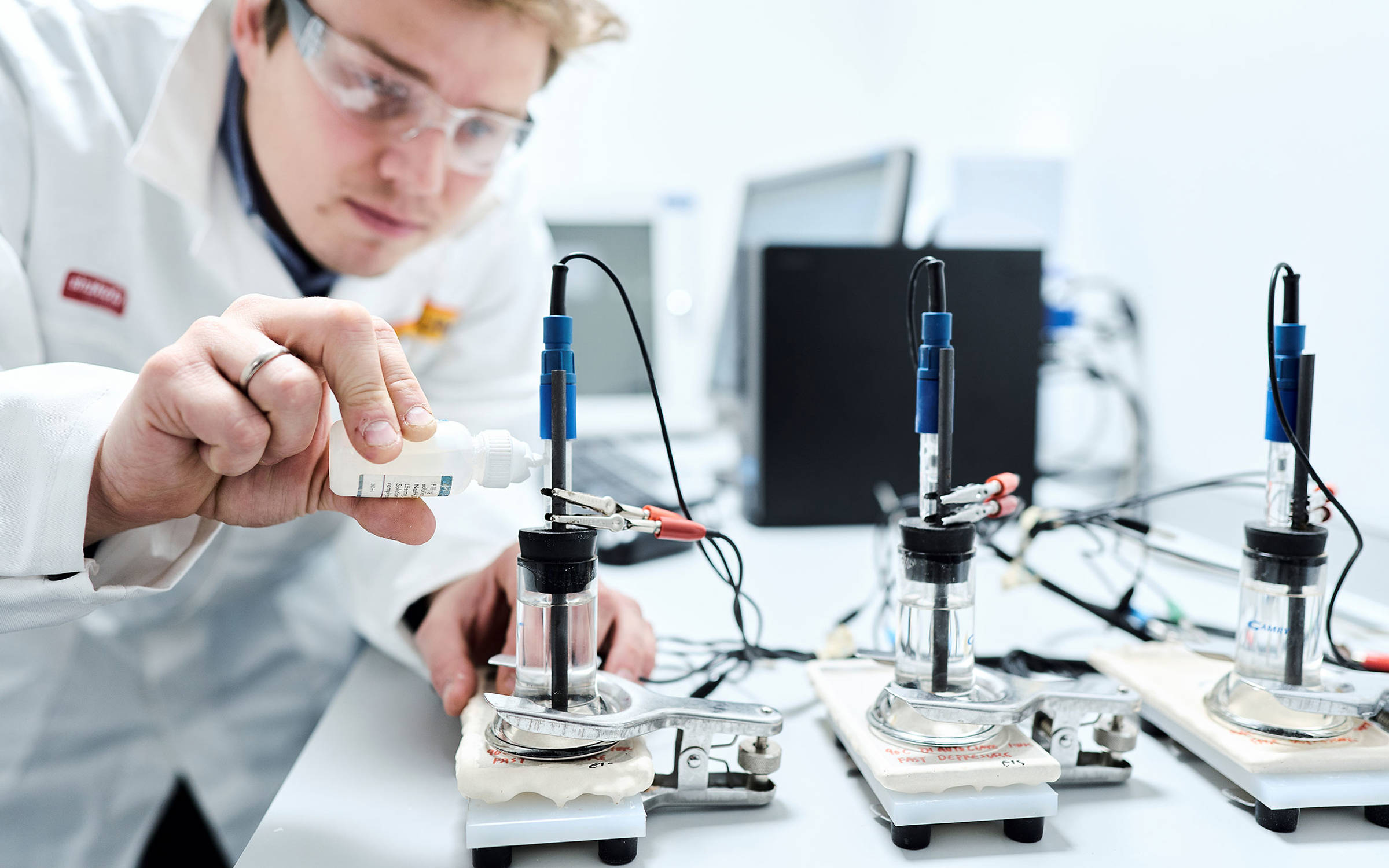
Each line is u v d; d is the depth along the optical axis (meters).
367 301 0.89
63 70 0.80
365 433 0.43
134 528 0.50
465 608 0.66
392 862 0.42
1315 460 0.95
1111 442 1.37
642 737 0.47
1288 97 0.99
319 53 0.67
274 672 1.05
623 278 1.74
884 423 1.13
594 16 0.73
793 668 0.67
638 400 1.76
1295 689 0.48
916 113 2.12
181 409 0.41
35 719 0.92
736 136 2.27
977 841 0.44
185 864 1.04
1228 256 1.10
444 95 0.70
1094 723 0.55
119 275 0.82
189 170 0.75
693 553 1.03
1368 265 0.88
